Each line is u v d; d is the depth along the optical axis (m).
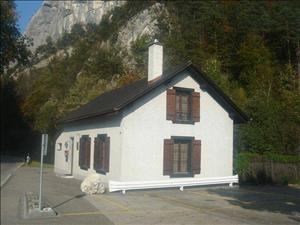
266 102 34.41
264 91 39.09
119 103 20.45
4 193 18.86
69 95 49.88
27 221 12.52
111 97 25.62
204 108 23.06
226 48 57.56
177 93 22.42
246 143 31.11
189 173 22.14
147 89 20.73
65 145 30.61
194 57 56.66
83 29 142.75
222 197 18.30
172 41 62.31
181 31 69.25
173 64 54.66
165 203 16.34
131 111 20.75
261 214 13.91
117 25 91.31
